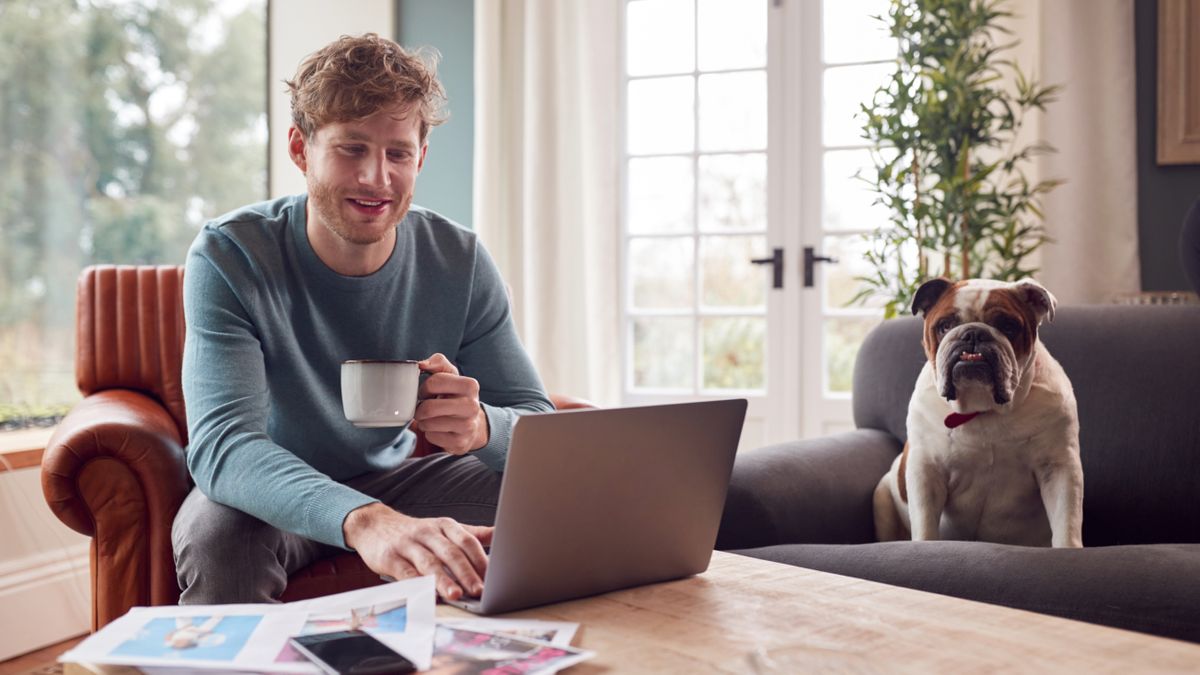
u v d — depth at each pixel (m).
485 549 1.34
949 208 3.23
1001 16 3.59
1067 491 1.75
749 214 4.12
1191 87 3.52
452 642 1.01
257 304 1.70
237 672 0.92
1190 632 1.24
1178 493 1.96
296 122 1.70
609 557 1.21
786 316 4.04
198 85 4.01
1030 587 1.35
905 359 2.32
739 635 1.06
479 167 4.20
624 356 4.23
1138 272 3.57
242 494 1.46
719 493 1.30
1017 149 3.63
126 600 1.84
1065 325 2.14
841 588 1.25
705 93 4.15
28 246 3.49
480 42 4.20
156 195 3.87
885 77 3.90
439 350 1.95
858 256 3.96
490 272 2.03
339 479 1.90
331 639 0.97
